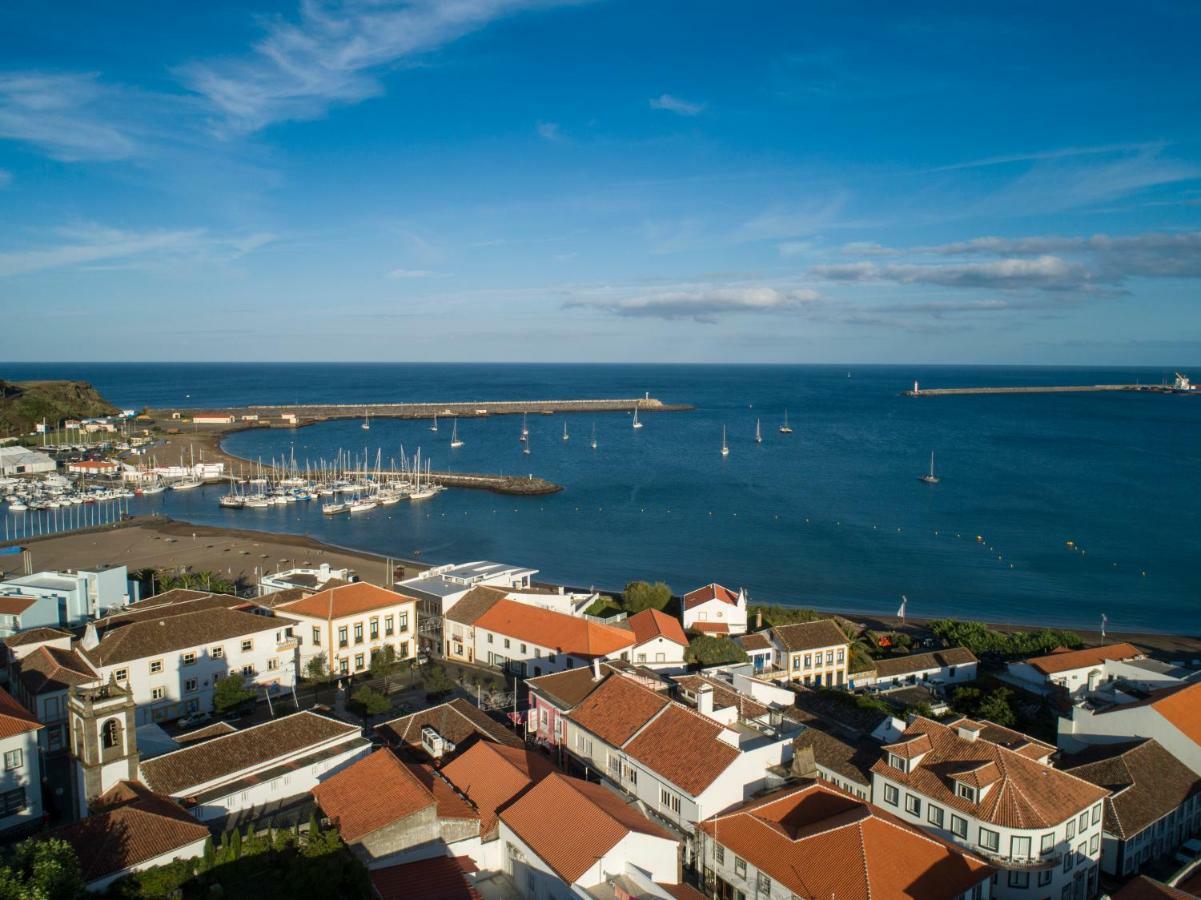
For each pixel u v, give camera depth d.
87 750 53.84
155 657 82.56
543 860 51.09
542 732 76.56
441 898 48.41
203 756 58.97
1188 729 72.50
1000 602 151.38
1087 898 61.12
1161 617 144.12
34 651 80.12
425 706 88.12
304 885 47.19
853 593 155.62
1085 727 79.56
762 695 81.88
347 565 163.38
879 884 50.03
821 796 59.62
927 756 64.56
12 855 48.41
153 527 198.75
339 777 57.72
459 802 56.97
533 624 99.62
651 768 62.56
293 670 94.56
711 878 57.16
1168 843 66.88
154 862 47.62
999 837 57.06
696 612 117.44
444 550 184.50
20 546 173.88
